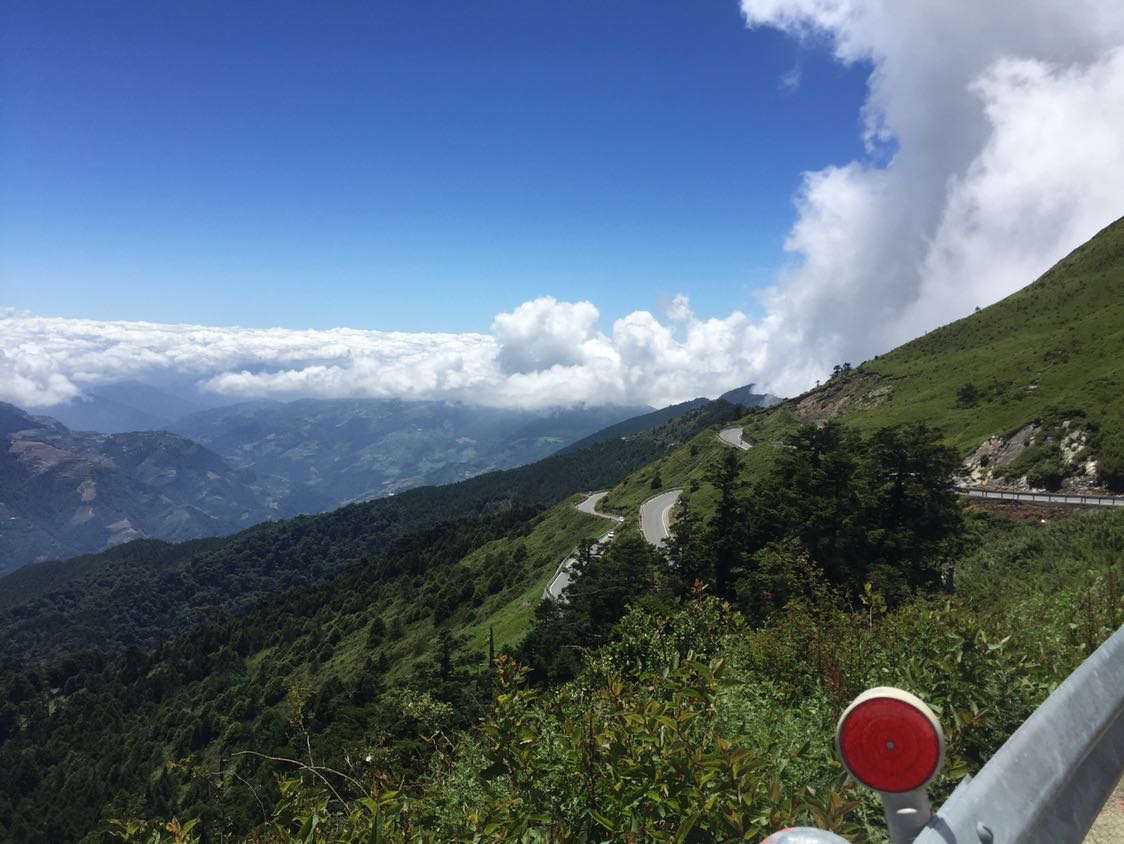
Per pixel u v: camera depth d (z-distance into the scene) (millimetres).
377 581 139250
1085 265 121062
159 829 3881
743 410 167375
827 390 121188
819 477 28547
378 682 64062
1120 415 46000
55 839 65188
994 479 48594
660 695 4191
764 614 20016
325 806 3809
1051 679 4418
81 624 197000
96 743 96750
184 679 115562
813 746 3822
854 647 5637
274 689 80125
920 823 1799
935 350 114812
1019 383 71625
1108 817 2848
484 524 150000
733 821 2580
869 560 25922
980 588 13609
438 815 3744
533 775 3326
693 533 43562
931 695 4172
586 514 106188
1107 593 6535
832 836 1562
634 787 2869
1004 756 2268
